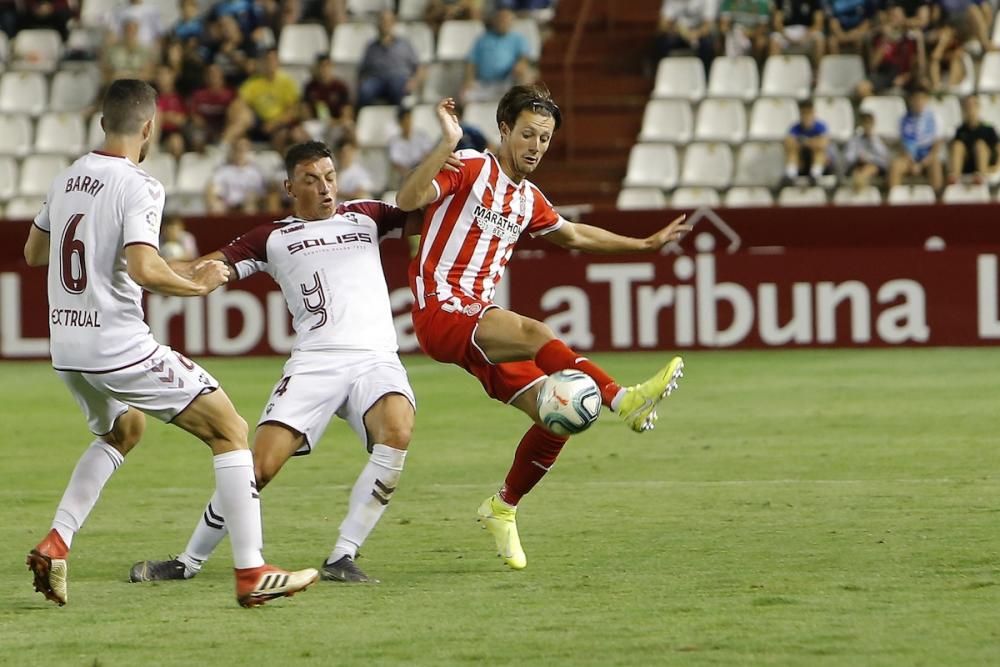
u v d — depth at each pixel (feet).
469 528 74.74
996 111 189.78
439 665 48.37
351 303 65.77
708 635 51.47
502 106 65.67
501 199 65.62
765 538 69.82
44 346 162.09
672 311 157.17
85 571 65.67
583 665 47.98
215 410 56.18
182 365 56.59
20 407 129.39
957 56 192.75
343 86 195.31
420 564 65.98
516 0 210.18
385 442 63.46
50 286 57.11
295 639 52.26
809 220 158.20
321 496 85.61
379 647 50.83
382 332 66.33
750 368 143.95
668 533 71.72
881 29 193.06
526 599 58.13
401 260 161.58
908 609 54.75
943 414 113.70
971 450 96.99
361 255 66.74
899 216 157.58
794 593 57.93
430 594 59.52
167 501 84.74
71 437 112.57
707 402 122.93
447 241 65.36
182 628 54.24
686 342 157.07
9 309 161.68
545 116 64.90
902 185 180.34
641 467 93.09
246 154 185.06
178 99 198.49
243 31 206.59
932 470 89.56
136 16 208.23
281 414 64.13
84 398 58.70
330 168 66.59
